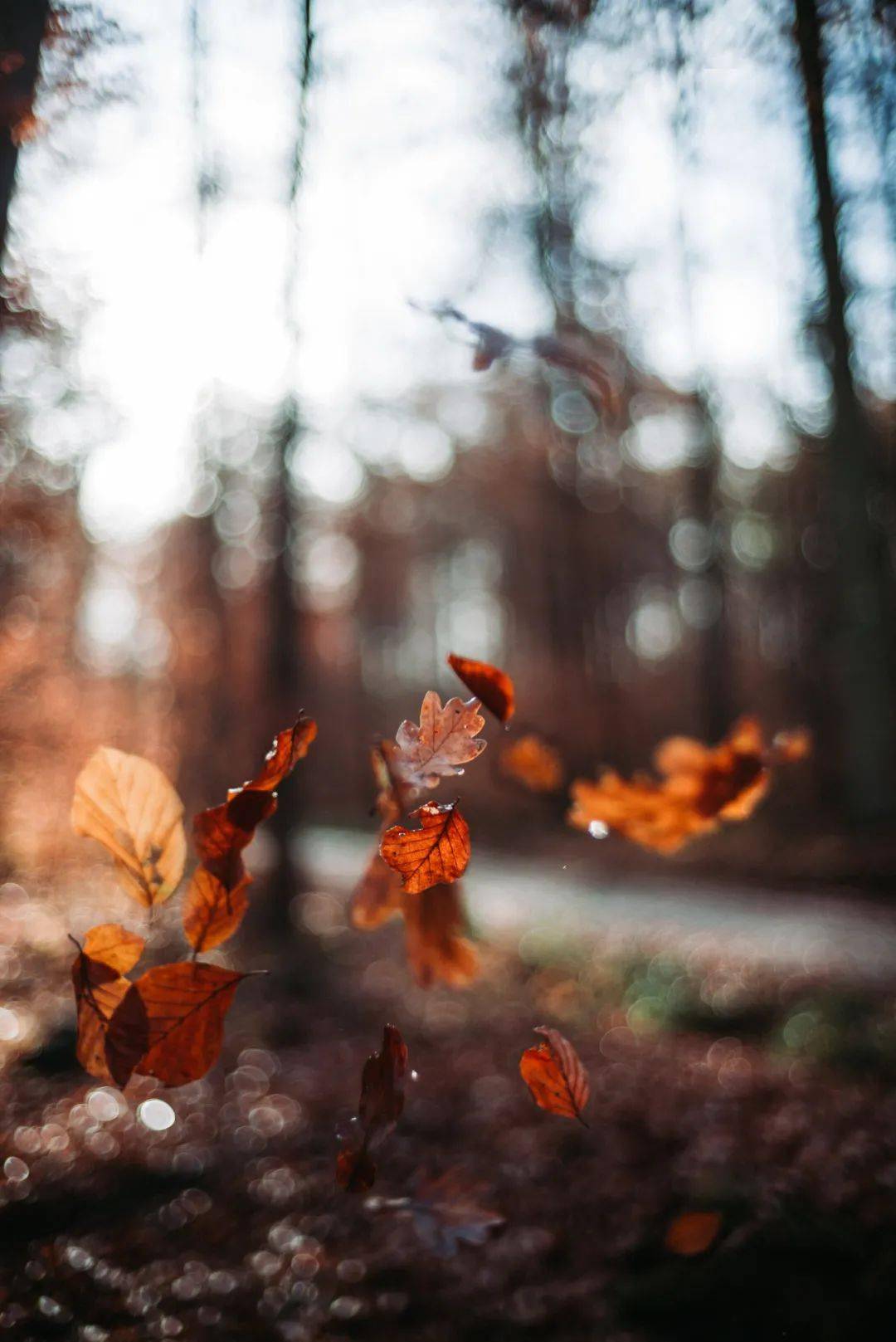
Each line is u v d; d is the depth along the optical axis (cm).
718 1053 674
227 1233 367
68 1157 407
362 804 2555
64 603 623
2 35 184
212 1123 478
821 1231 314
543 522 2000
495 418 1725
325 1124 489
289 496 888
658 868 1477
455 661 81
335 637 2700
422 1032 686
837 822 1502
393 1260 352
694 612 1978
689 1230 307
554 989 830
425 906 108
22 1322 290
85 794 79
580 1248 363
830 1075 595
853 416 1159
